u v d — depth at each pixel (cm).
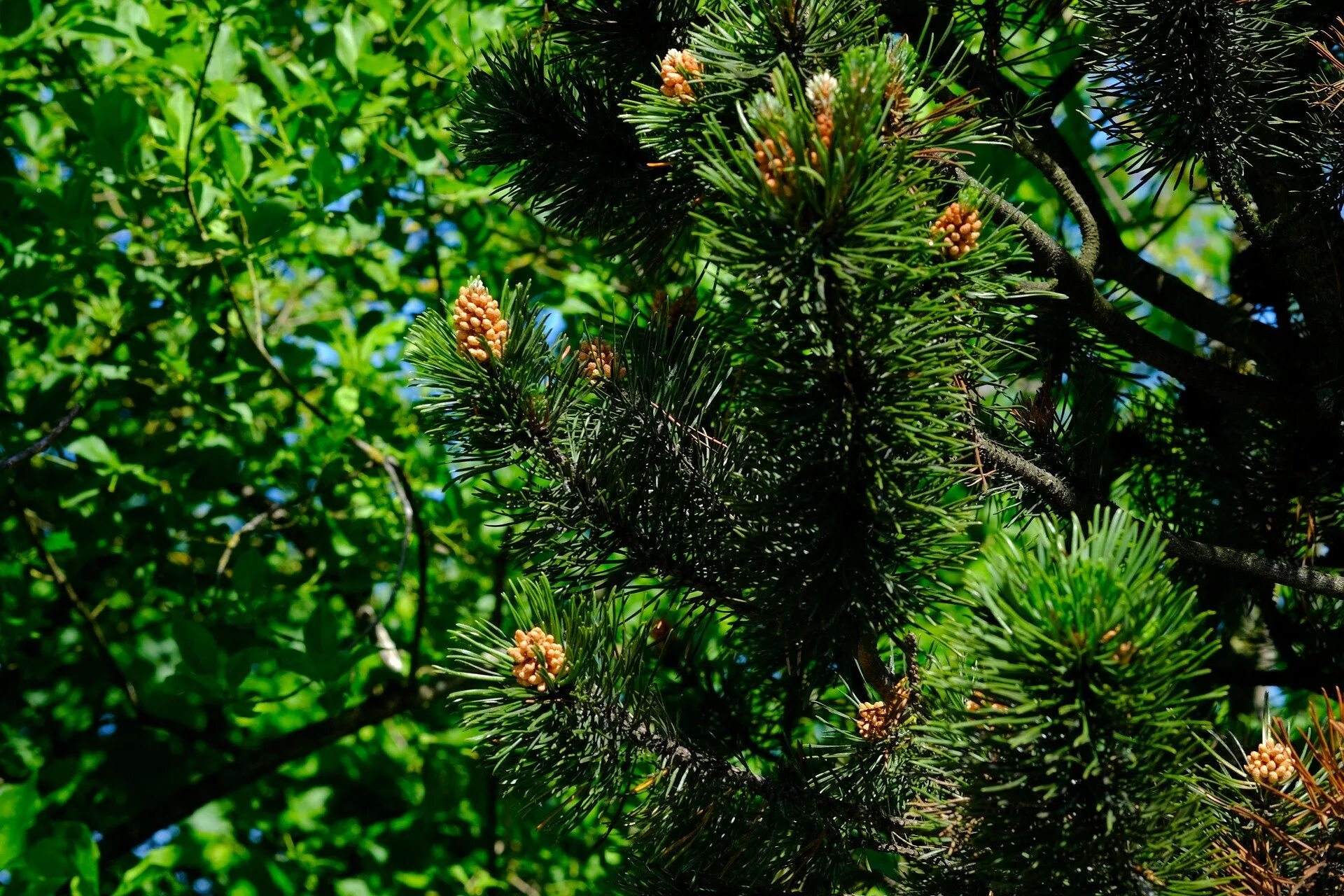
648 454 155
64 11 210
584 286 234
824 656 153
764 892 154
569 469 155
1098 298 161
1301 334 173
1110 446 174
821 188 140
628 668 153
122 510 267
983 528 166
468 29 222
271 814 267
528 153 164
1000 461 157
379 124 252
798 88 139
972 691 140
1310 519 171
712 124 142
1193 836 140
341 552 249
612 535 155
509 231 284
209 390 246
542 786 151
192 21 223
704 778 153
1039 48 169
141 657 298
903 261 142
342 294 316
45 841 211
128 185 210
